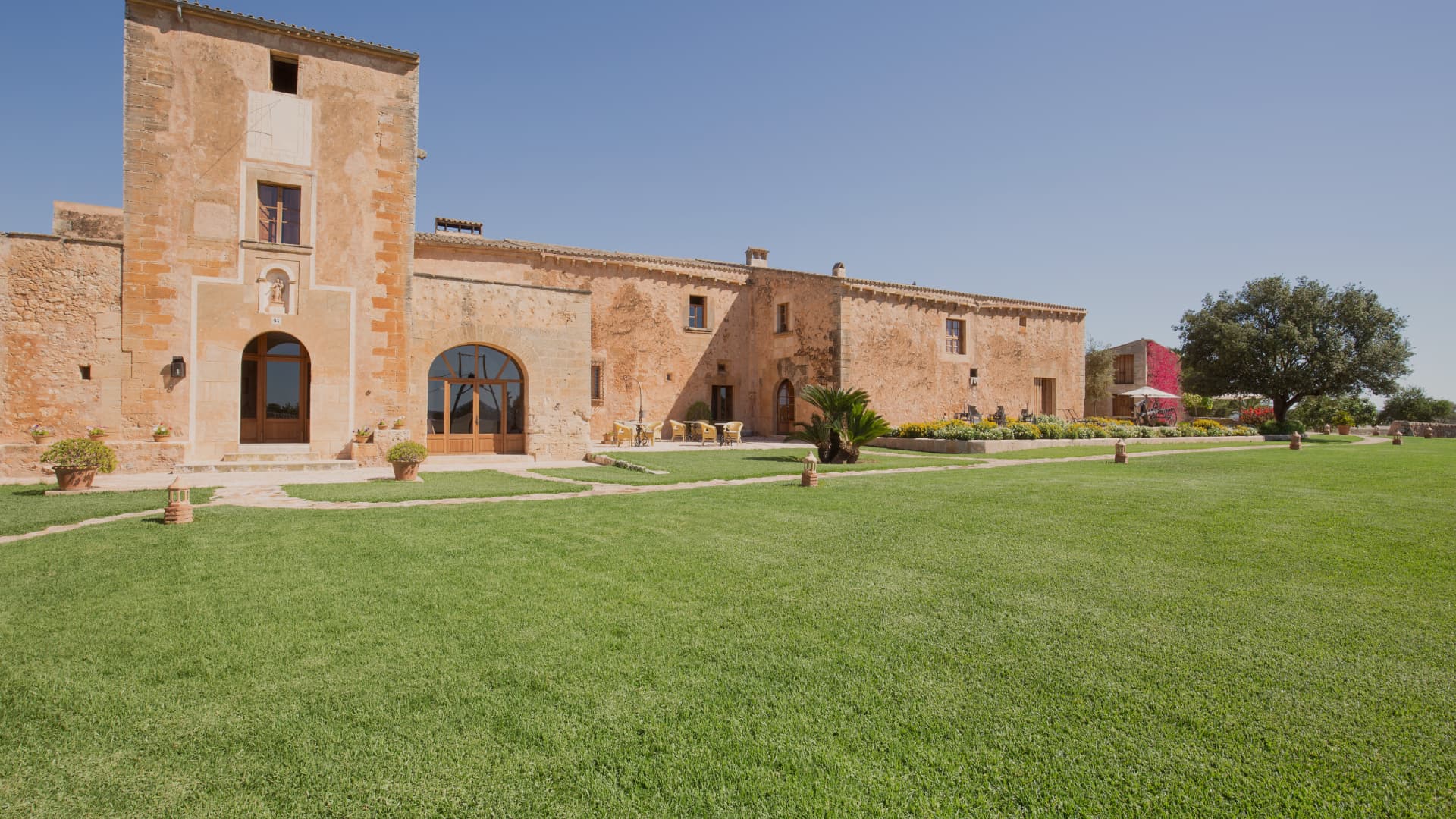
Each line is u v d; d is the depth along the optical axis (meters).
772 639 3.62
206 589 4.49
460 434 15.18
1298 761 2.43
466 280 15.02
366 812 2.15
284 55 13.37
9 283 11.41
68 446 9.23
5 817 2.11
